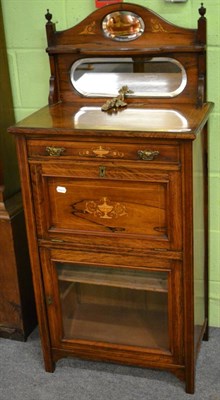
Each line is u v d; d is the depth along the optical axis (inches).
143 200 67.2
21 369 81.3
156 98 74.7
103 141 65.1
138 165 65.2
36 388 77.6
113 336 77.9
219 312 88.0
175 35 71.7
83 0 77.9
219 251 84.8
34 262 74.7
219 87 76.7
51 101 77.3
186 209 66.0
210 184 81.7
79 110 73.7
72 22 79.6
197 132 62.4
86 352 78.3
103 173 66.9
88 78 76.6
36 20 80.5
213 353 82.6
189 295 70.4
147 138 63.2
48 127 66.2
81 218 70.5
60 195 69.9
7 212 80.1
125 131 63.1
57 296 76.4
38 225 72.2
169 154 63.8
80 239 71.6
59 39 75.5
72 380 78.7
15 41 82.2
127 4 71.8
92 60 75.5
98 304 81.5
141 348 75.5
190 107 72.2
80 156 66.8
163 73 73.7
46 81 83.7
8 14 80.8
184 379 75.1
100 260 72.2
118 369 80.4
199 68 72.1
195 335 76.0
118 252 70.9
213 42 74.8
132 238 69.4
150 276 74.2
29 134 67.0
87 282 75.4
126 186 67.1
